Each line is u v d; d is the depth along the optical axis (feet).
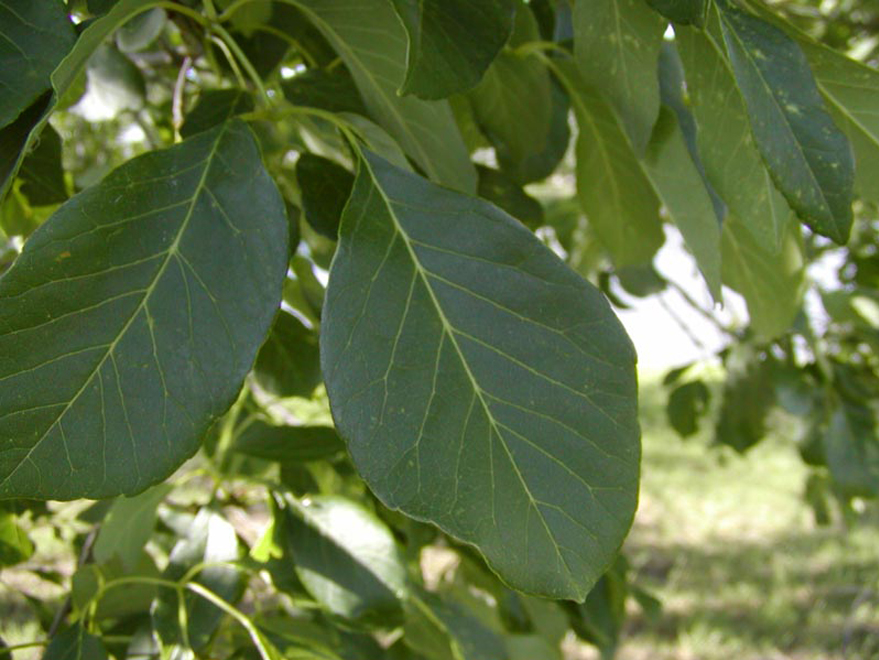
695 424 2.02
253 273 0.50
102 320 0.47
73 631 0.71
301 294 1.06
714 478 6.49
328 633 0.93
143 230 0.49
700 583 4.83
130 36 0.80
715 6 0.53
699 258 0.70
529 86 0.84
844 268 2.07
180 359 0.48
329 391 0.49
